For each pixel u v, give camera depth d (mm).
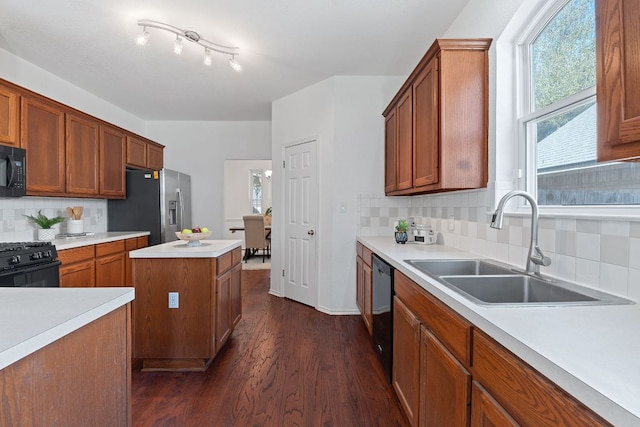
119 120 4707
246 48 2949
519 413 779
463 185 2021
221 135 5430
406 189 2668
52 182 2998
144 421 1779
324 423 1764
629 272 1114
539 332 825
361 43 2867
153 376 2271
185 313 2359
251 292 4441
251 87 3887
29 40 2811
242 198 8508
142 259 2359
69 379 864
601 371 625
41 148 2875
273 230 4305
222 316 2529
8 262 2178
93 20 2508
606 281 1204
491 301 1501
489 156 2004
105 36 2742
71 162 3229
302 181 3932
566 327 862
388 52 3027
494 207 1936
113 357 1054
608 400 537
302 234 3924
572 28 1576
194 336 2359
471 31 2264
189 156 5418
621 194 1307
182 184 4883
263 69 3395
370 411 1867
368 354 2574
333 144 3568
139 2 2289
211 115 5102
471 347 1022
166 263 2359
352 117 3561
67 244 2838
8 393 688
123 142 4082
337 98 3557
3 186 2479
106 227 4215
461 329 1073
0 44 2879
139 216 4203
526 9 1707
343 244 3572
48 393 793
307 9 2379
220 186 5418
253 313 3574
